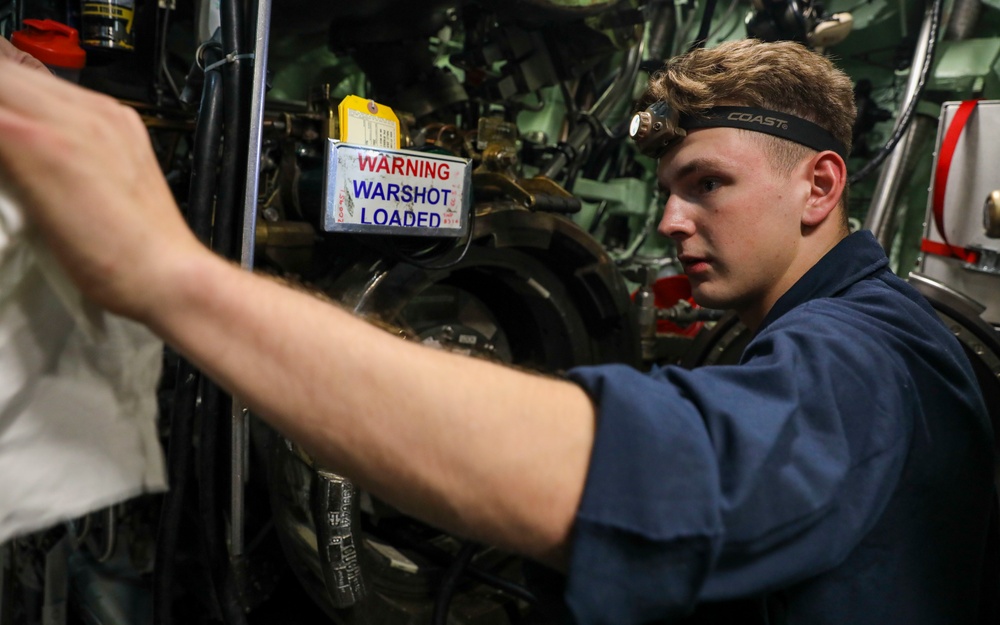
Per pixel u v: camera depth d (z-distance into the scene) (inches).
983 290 65.9
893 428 22.2
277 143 53.6
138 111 58.3
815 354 22.4
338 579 47.1
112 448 19.4
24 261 17.3
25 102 15.2
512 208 56.1
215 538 44.6
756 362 22.7
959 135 66.8
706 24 77.2
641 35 77.7
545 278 64.2
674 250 97.9
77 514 18.9
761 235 32.1
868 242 32.4
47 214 15.0
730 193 31.9
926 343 26.2
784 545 19.3
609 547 17.8
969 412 26.6
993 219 56.0
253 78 38.4
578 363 68.6
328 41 66.3
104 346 18.7
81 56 48.1
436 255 51.4
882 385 22.8
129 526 63.4
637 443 18.3
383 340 18.1
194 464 59.1
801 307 27.5
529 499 18.0
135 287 15.7
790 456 19.5
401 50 63.8
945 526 26.2
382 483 18.1
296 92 71.0
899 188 79.8
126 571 63.2
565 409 19.0
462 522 18.4
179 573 60.6
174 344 16.7
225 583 44.2
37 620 63.4
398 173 46.1
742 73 31.7
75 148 15.0
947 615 26.3
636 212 96.3
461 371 18.5
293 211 53.0
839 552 20.3
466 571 58.2
